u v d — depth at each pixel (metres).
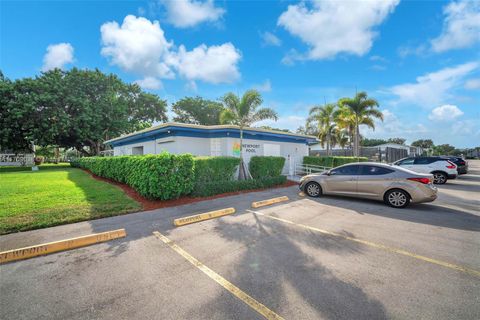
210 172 9.45
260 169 11.80
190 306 2.53
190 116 39.94
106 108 26.94
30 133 22.44
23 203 6.71
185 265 3.46
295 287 2.87
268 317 2.35
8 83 22.39
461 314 2.36
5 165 26.88
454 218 5.80
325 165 17.39
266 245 4.19
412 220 5.65
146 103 35.28
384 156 28.42
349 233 4.78
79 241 4.16
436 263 3.45
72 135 26.27
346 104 23.89
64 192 8.43
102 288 2.88
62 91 23.53
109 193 8.37
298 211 6.63
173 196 7.53
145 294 2.75
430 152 60.25
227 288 2.87
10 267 3.40
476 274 3.13
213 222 5.61
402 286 2.86
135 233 4.80
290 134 17.00
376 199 7.39
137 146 18.36
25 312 2.45
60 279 3.08
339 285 2.90
